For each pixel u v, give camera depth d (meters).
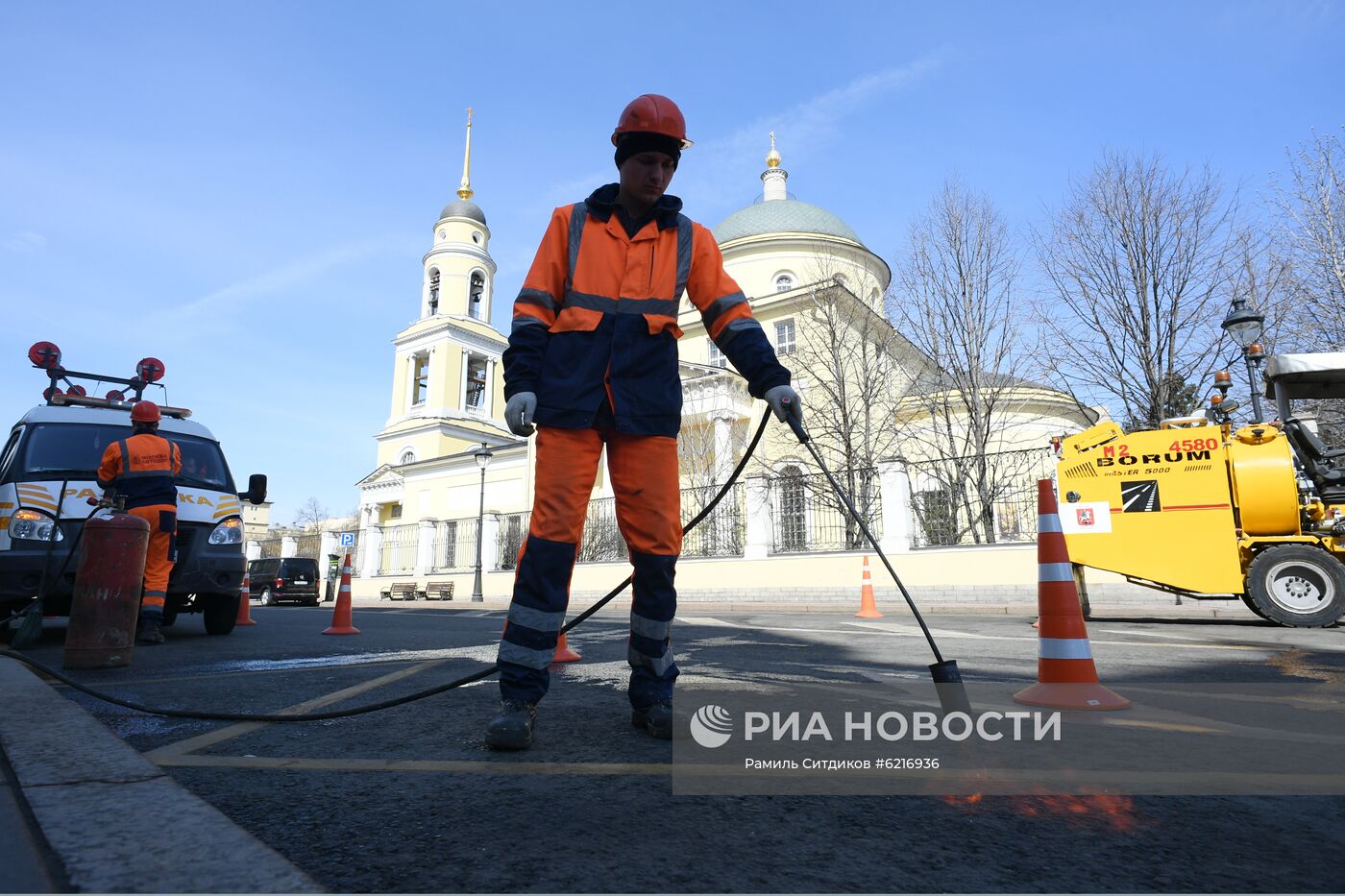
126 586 4.31
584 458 2.35
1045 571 2.93
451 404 40.66
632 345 2.38
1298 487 7.49
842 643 5.61
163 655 5.07
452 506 35.94
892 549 14.23
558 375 2.35
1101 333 16.66
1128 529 8.08
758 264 29.83
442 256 43.41
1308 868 1.31
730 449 23.69
